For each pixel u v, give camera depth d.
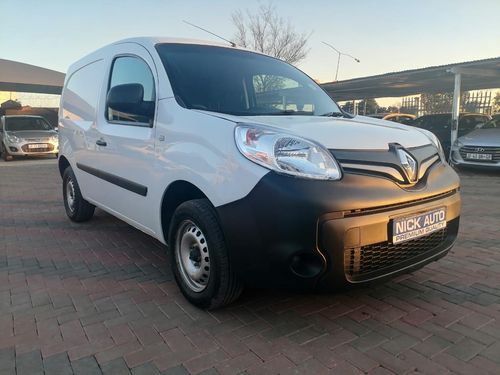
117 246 4.48
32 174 10.89
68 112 5.20
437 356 2.43
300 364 2.37
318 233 2.31
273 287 2.52
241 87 3.48
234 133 2.57
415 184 2.68
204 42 3.89
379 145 2.67
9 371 2.33
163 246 4.46
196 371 2.32
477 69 12.56
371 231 2.44
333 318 2.88
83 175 4.74
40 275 3.69
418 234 2.67
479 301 3.11
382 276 2.55
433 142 3.23
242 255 2.51
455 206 3.00
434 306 3.04
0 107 27.81
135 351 2.51
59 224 5.43
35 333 2.72
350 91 19.53
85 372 2.32
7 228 5.25
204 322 2.84
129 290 3.37
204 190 2.66
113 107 3.39
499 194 7.31
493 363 2.36
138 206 3.53
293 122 2.83
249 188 2.42
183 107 3.04
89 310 3.03
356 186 2.40
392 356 2.44
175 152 2.93
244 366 2.36
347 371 2.30
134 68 3.74
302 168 2.37
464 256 4.05
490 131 10.40
